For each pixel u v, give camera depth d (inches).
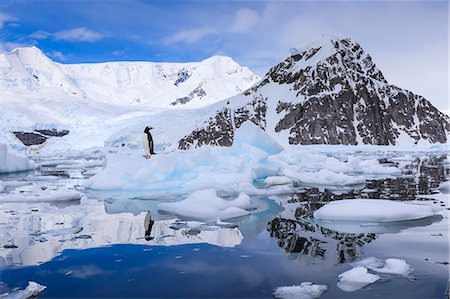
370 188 460.1
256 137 733.3
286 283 155.4
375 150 2311.8
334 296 140.7
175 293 146.7
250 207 334.0
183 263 182.2
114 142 3435.0
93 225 269.1
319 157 812.0
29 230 253.9
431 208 293.7
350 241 216.4
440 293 141.7
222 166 525.7
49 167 1039.6
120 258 191.2
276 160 685.9
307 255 191.9
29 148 3440.0
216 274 166.7
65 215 309.0
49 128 3831.2
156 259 189.3
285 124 3058.6
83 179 655.8
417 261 179.6
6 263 184.7
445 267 170.4
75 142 3725.4
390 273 163.3
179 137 3257.9
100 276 165.5
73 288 152.8
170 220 285.1
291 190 431.2
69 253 201.0
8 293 148.4
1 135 3545.8
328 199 379.2
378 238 221.9
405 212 272.4
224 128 3068.4
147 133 571.8
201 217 294.2
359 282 153.4
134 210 331.3
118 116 4680.1
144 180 480.1
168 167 499.5
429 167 827.4
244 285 153.9
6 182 586.2
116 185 479.5
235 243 217.0
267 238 226.7
